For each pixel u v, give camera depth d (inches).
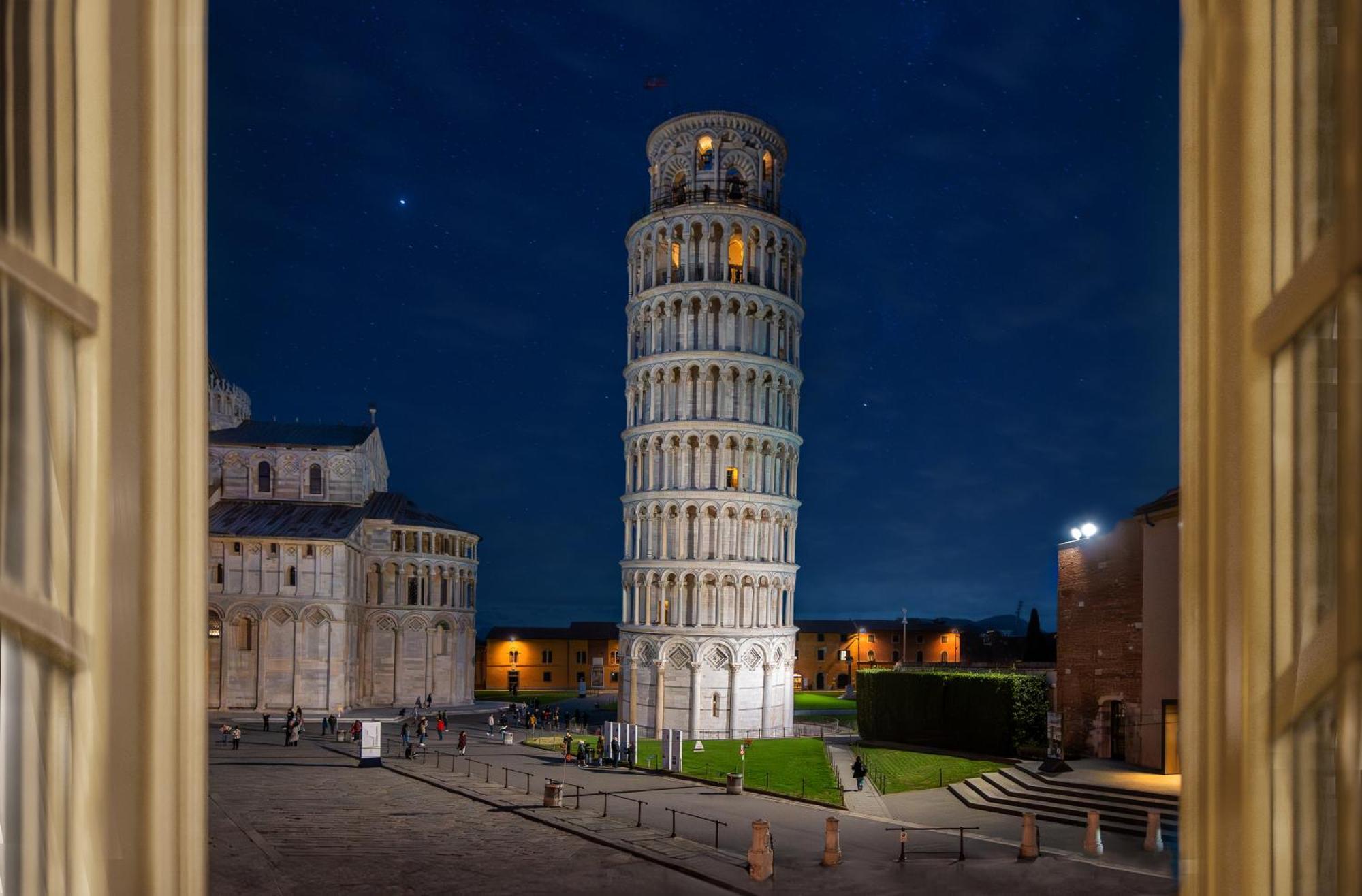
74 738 117.4
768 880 807.7
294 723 1995.6
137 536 125.8
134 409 126.2
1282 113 116.5
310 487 3336.6
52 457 117.3
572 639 4788.4
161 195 130.4
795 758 1861.5
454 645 3442.4
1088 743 1440.7
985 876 828.0
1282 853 111.7
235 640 2871.6
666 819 1114.7
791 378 2652.6
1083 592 1464.1
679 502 2468.0
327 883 755.4
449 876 797.9
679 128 2635.3
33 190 117.0
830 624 5083.7
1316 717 107.9
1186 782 132.6
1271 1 119.4
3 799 112.4
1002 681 1635.1
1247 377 120.2
